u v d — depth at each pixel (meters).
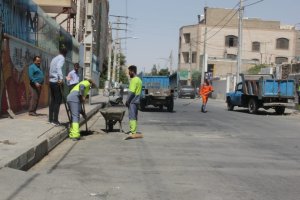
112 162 10.04
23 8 17.03
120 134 15.29
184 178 8.59
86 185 7.77
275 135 16.53
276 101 29.78
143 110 28.95
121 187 7.72
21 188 6.83
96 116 23.56
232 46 100.00
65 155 10.88
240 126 19.73
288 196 7.47
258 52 101.19
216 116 25.78
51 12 34.44
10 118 14.75
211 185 8.08
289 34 101.62
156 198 7.09
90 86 14.02
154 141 13.72
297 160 11.05
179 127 18.31
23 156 8.76
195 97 61.03
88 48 46.41
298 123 22.89
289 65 42.38
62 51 14.09
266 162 10.63
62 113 19.30
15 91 16.62
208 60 90.94
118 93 36.66
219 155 11.42
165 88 30.14
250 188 7.95
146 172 9.03
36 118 15.38
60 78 13.91
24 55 17.67
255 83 29.95
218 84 68.50
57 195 6.66
